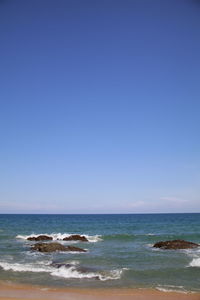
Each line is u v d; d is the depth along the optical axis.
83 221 90.88
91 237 37.19
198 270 18.17
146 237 37.31
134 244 31.08
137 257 22.66
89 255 23.53
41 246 26.16
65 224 72.31
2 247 28.33
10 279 15.89
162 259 21.83
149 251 25.83
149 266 19.31
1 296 12.82
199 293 13.82
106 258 22.12
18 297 12.70
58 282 15.38
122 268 18.64
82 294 13.39
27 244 30.81
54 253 24.52
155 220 97.31
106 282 15.48
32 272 17.36
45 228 57.44
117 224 72.31
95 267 18.89
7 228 56.62
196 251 25.81
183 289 14.43
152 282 15.58
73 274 16.98
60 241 33.78
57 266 18.86
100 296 13.15
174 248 27.00
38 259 21.77
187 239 36.53
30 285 14.80
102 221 90.81
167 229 53.88
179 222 80.94
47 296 12.97
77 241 33.53
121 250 26.42
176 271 17.91
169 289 14.41
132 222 83.25
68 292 13.68
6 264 19.53
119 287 14.65
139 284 15.20
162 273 17.44
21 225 67.19
